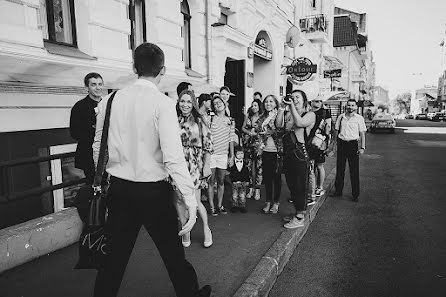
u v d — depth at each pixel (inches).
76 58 183.8
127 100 84.7
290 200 233.3
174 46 269.3
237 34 358.9
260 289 118.9
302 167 174.6
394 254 159.5
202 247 153.6
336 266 148.2
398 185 306.7
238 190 205.3
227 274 128.9
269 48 494.0
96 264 91.0
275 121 196.4
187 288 94.5
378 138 807.7
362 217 216.2
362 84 2075.5
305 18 661.3
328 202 252.7
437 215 217.8
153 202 84.1
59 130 208.1
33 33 159.8
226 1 354.6
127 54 224.1
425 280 135.0
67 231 147.0
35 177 198.8
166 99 84.3
